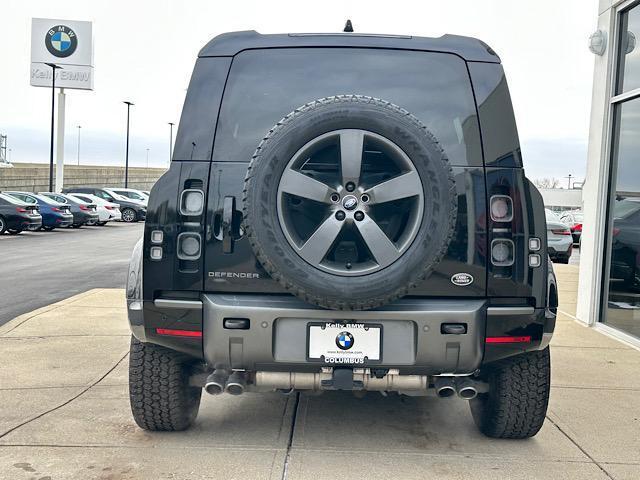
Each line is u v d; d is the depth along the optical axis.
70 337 6.38
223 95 3.24
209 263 3.15
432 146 2.91
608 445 3.75
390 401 4.57
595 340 6.68
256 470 3.29
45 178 50.16
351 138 2.89
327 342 3.09
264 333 3.08
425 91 3.27
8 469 3.25
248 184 2.90
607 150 7.30
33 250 17.27
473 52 3.30
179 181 3.18
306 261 2.88
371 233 2.87
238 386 3.15
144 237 3.19
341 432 3.90
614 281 7.08
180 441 3.67
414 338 3.08
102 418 4.03
